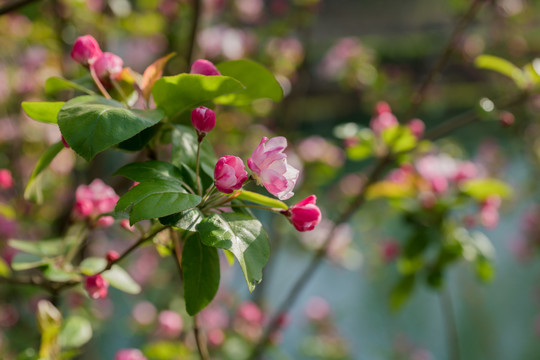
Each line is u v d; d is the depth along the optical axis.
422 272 1.25
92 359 1.51
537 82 1.09
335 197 1.98
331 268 2.74
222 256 2.04
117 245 1.94
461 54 1.81
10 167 1.63
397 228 2.31
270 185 0.79
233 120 1.80
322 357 1.84
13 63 1.74
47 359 0.90
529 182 2.53
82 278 0.90
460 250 1.17
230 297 1.78
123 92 0.85
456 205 1.15
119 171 0.80
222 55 1.74
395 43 3.53
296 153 1.83
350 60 2.18
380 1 4.09
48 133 1.73
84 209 0.92
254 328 1.51
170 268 1.97
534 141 2.35
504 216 2.77
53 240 0.95
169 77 0.81
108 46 1.79
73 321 0.95
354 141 1.22
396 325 2.50
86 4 1.48
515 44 2.44
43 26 1.55
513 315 2.53
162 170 0.81
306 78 2.04
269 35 2.01
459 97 3.37
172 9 1.70
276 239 1.80
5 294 1.51
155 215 0.76
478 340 2.43
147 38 2.01
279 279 2.62
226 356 1.45
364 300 2.62
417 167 1.23
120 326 2.01
